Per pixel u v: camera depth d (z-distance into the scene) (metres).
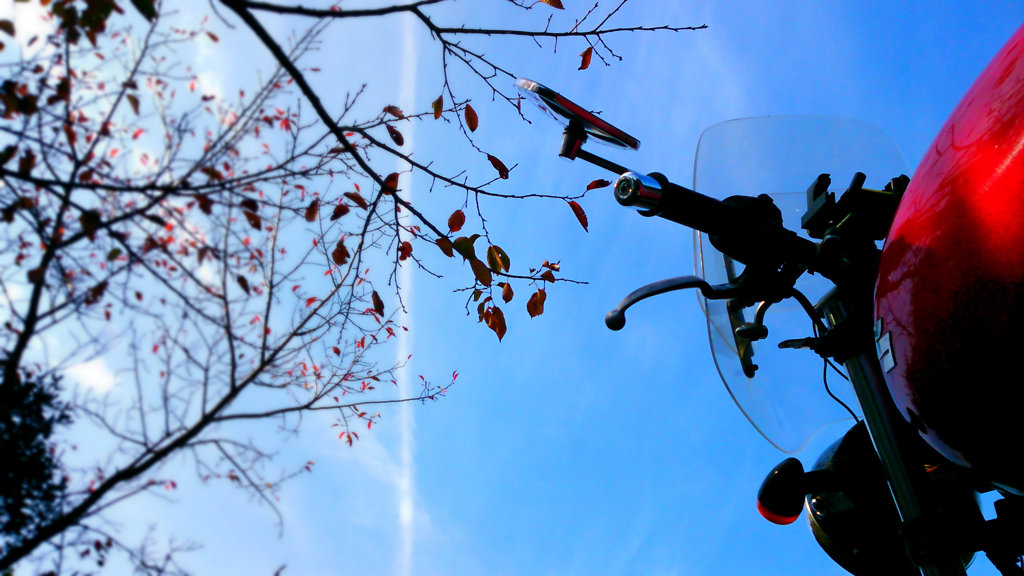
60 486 2.06
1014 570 1.67
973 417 1.53
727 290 1.99
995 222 1.46
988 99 1.61
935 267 1.57
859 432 2.30
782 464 2.18
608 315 1.89
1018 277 1.40
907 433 1.93
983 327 1.46
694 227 1.96
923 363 1.61
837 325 2.05
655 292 1.92
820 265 1.99
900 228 1.74
